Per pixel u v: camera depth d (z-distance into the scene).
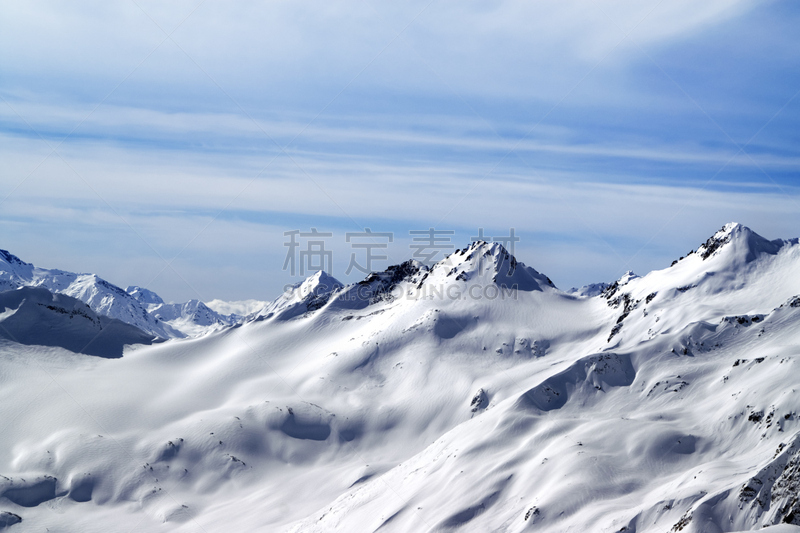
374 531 85.50
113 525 142.12
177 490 157.50
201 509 149.12
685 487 66.56
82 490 155.00
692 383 105.38
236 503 149.12
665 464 78.75
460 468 91.94
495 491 81.06
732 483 62.12
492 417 106.12
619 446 83.31
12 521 140.12
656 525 60.88
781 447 62.97
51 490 154.25
